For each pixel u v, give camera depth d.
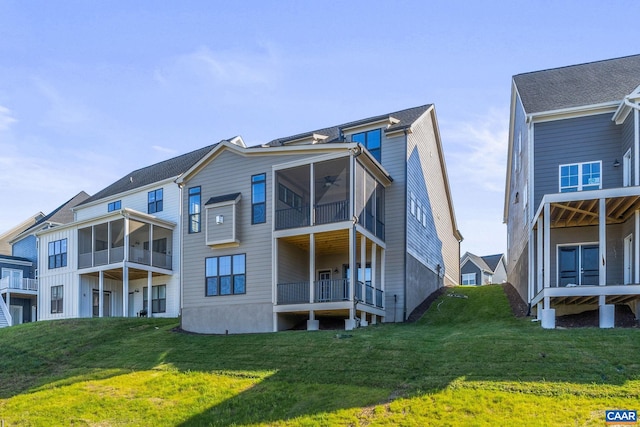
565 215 16.92
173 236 28.08
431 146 27.22
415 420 9.61
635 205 15.77
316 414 10.39
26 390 13.95
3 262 35.72
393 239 21.36
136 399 12.42
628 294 14.41
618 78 19.52
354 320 17.22
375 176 20.48
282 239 19.17
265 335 16.58
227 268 19.59
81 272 27.73
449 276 31.27
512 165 25.66
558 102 18.89
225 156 20.47
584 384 10.13
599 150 17.84
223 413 11.12
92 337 18.84
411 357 12.61
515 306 20.80
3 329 22.41
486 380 10.78
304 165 18.75
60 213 36.44
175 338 17.83
